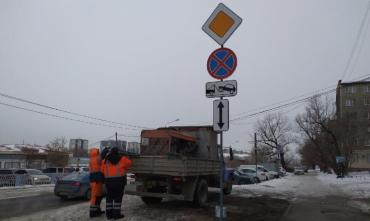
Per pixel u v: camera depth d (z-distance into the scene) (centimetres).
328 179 4156
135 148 1662
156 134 1409
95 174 1083
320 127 5206
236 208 1371
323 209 1384
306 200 1730
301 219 1148
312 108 5406
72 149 8988
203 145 1590
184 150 1493
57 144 7156
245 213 1252
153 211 1209
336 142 4672
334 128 5062
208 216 1118
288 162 11788
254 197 1834
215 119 822
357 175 4969
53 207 1403
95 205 1078
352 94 7900
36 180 2741
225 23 827
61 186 1698
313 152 7488
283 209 1388
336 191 2311
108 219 1034
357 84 7888
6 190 2217
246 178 3331
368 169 7188
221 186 810
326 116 5359
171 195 1262
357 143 5672
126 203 1435
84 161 7650
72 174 1789
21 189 2303
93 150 1108
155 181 1310
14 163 6212
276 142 8194
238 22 820
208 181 1530
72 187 1672
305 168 11875
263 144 9281
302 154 10944
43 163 6303
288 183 3347
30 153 6297
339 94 8044
